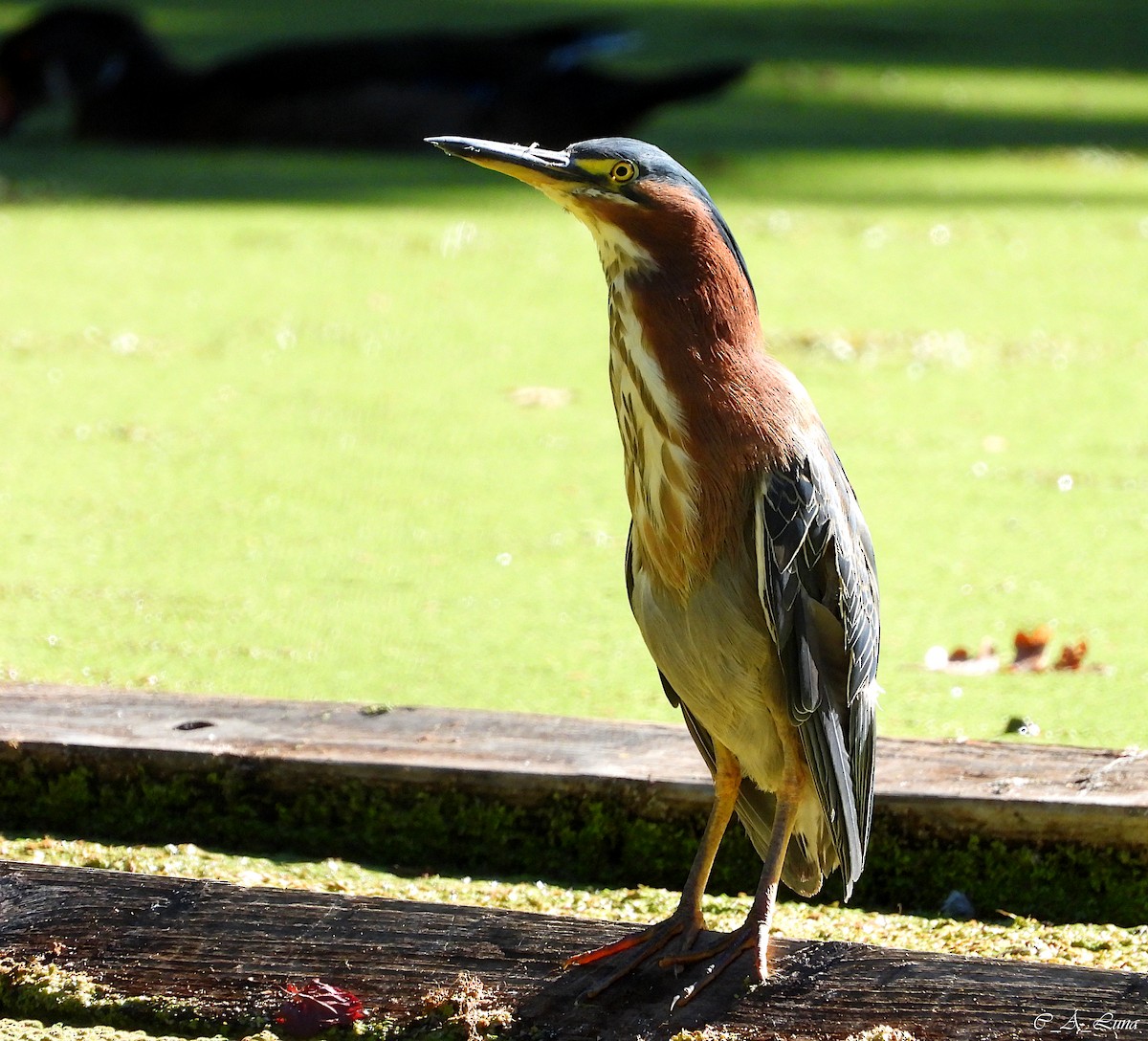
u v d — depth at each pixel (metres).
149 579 10.98
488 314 17.83
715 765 6.84
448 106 25.75
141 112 26.41
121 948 6.32
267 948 6.22
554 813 7.60
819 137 27.69
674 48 34.78
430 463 13.46
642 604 6.76
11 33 28.70
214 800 7.78
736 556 6.44
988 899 7.37
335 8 37.06
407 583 11.01
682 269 6.43
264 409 14.74
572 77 25.52
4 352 16.16
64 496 12.55
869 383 15.69
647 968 6.05
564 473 13.29
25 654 9.66
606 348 16.77
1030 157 26.64
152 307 17.73
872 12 40.94
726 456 6.38
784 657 6.39
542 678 9.41
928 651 9.94
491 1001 6.01
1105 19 41.41
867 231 21.62
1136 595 10.89
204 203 22.38
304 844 7.76
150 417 14.43
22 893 6.50
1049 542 11.86
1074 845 7.24
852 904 7.52
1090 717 8.89
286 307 17.84
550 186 6.55
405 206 22.56
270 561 11.37
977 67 35.19
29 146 26.23
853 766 6.70
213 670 9.49
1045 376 15.91
